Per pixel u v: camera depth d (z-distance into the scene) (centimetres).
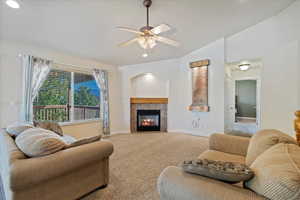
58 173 141
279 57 316
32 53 347
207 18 303
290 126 296
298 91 277
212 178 99
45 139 146
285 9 300
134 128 564
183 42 409
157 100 558
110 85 529
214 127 444
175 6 253
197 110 472
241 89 715
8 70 316
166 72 530
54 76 402
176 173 107
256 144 143
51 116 396
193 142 409
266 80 345
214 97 441
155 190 195
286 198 68
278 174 74
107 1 229
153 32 236
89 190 182
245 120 689
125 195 185
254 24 359
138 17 274
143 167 261
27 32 296
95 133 479
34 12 244
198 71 471
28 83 331
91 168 183
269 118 339
